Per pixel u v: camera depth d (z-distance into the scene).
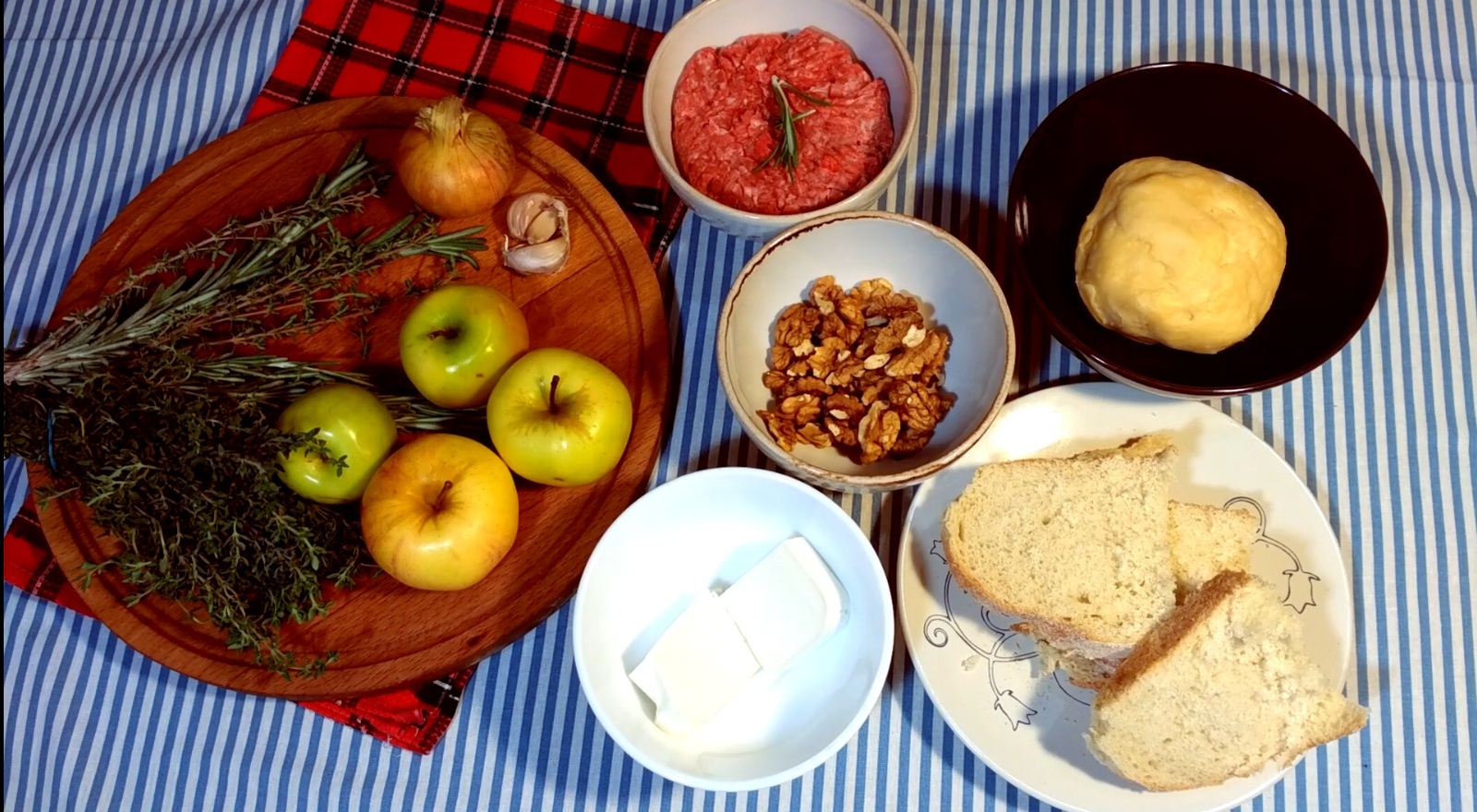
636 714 0.64
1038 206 0.69
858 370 0.69
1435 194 0.74
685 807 0.67
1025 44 0.78
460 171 0.68
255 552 0.65
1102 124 0.70
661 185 0.75
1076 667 0.65
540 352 0.66
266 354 0.69
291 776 0.69
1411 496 0.70
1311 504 0.67
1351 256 0.66
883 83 0.72
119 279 0.73
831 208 0.68
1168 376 0.68
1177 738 0.62
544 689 0.69
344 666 0.67
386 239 0.70
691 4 0.80
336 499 0.67
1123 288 0.66
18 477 0.74
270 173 0.75
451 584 0.66
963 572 0.65
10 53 0.85
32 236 0.80
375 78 0.78
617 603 0.66
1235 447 0.68
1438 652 0.67
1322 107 0.76
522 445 0.65
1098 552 0.65
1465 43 0.77
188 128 0.81
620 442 0.67
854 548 0.64
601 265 0.72
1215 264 0.65
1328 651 0.65
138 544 0.66
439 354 0.66
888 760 0.67
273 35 0.81
